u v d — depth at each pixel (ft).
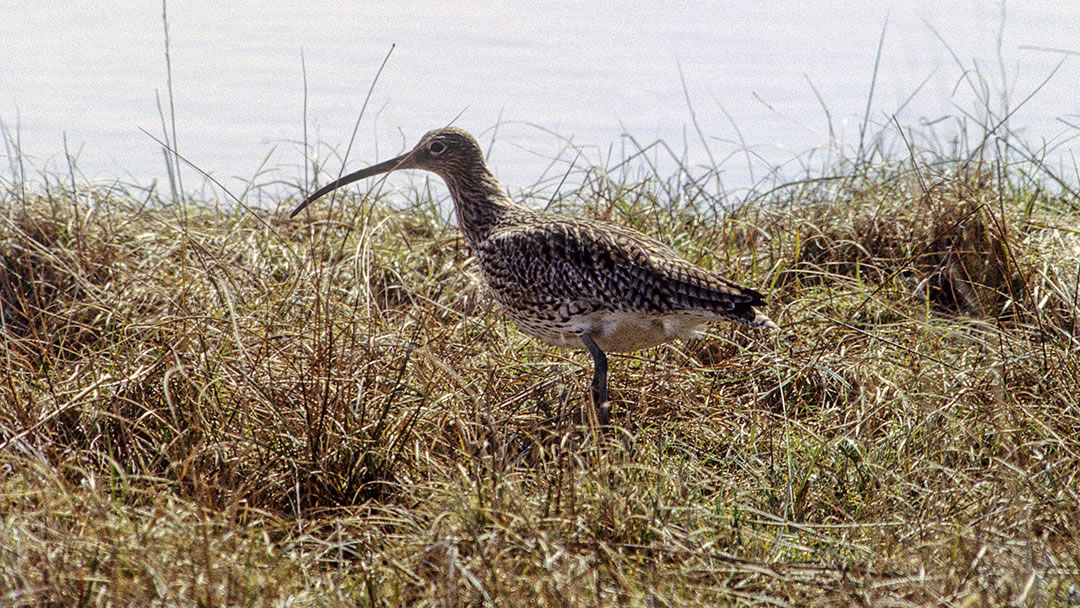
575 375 38.86
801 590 27.07
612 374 40.14
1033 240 45.68
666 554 28.68
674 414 37.27
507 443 35.37
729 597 26.71
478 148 43.42
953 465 33.58
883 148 57.57
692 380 38.91
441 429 34.14
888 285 44.19
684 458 34.88
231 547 27.66
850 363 38.70
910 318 41.47
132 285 43.19
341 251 47.21
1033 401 35.53
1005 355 36.24
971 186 47.21
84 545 26.84
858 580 26.99
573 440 34.17
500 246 40.01
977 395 35.63
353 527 30.68
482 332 41.63
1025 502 29.19
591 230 38.63
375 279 46.80
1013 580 26.05
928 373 37.50
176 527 27.63
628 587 26.53
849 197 52.21
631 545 28.02
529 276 39.01
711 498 32.17
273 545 28.66
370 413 34.45
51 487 28.89
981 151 48.60
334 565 29.76
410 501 31.78
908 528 29.73
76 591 25.94
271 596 25.90
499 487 30.32
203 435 33.32
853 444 33.50
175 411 34.09
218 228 50.14
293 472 32.48
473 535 28.09
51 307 43.06
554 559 26.73
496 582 26.04
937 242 45.96
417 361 36.88
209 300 41.83
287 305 41.83
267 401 34.47
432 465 32.53
